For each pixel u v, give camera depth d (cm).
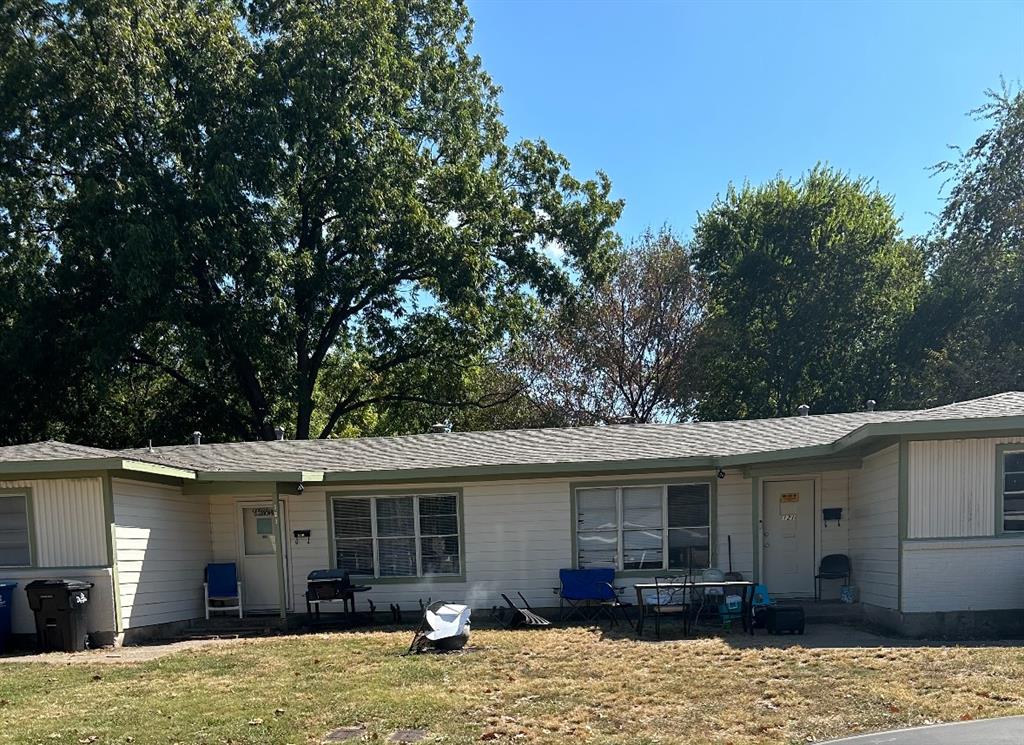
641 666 837
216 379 2645
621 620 1259
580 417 3145
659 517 1342
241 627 1330
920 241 3241
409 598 1374
